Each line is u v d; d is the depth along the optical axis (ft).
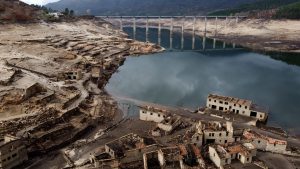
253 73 653.71
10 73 430.61
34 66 536.01
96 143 323.37
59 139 327.26
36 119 343.87
